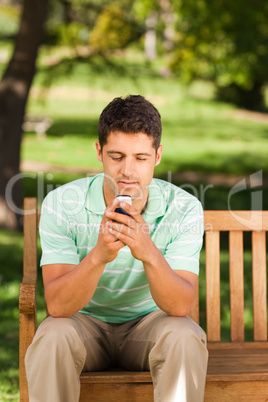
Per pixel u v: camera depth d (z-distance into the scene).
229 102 25.33
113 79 9.93
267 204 11.55
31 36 8.56
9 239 8.08
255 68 11.05
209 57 11.96
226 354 2.97
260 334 3.12
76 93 23.34
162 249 2.71
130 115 2.46
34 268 2.97
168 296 2.43
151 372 2.46
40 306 5.43
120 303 2.74
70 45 9.51
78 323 2.54
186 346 2.36
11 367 4.28
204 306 5.59
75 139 16.89
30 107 20.52
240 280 3.14
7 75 8.70
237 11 9.94
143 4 11.79
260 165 15.45
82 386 2.54
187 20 10.94
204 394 2.61
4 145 8.76
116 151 2.49
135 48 10.69
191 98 24.92
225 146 17.78
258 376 2.61
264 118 23.47
